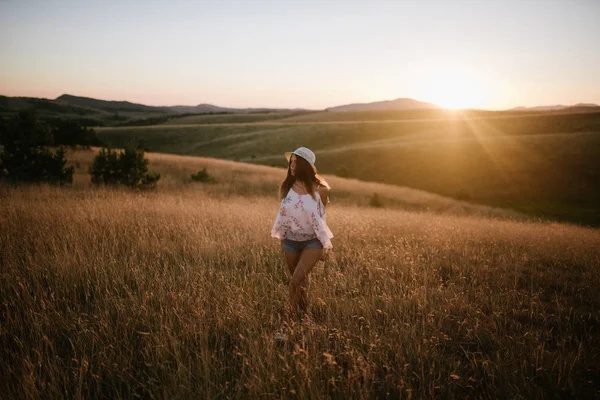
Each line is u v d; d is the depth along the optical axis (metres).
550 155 46.59
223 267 4.75
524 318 3.69
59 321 3.12
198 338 2.97
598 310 3.94
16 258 4.54
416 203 25.94
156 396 2.35
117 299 3.53
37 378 2.36
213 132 90.06
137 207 8.25
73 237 5.37
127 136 85.56
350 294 3.91
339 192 25.58
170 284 3.87
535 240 7.50
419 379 2.47
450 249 6.30
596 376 2.71
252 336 2.99
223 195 16.19
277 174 26.95
